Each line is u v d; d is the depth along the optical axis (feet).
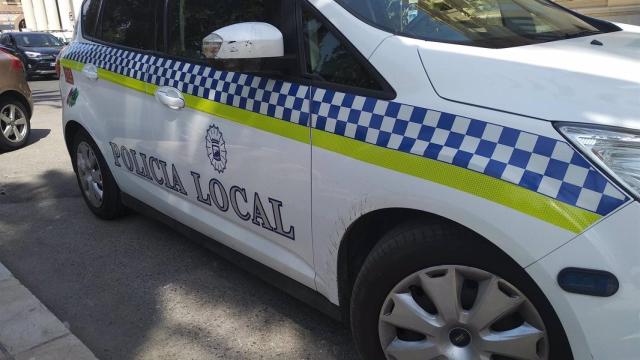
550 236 5.30
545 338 5.76
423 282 6.38
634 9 28.25
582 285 5.21
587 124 5.34
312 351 8.55
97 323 9.45
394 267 6.52
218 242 9.93
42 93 43.21
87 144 13.21
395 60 6.61
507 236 5.52
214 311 9.70
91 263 11.66
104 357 8.52
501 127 5.69
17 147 22.50
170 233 13.07
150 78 10.34
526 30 7.96
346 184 6.88
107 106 11.82
